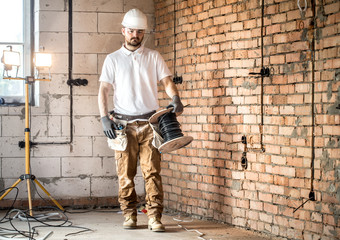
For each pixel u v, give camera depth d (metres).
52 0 5.34
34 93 5.45
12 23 5.44
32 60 5.45
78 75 5.38
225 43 4.54
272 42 4.12
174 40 5.14
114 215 5.00
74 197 5.36
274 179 4.12
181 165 5.08
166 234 4.17
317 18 3.75
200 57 4.81
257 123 4.27
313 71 3.77
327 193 3.69
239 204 4.45
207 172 4.77
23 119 5.26
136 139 4.27
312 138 3.78
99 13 5.41
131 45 4.30
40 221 4.66
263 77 4.20
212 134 4.71
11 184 5.25
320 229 3.74
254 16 4.27
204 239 4.01
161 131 4.07
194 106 4.90
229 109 4.52
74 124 5.37
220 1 4.58
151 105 4.32
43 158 5.31
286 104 4.02
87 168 5.39
